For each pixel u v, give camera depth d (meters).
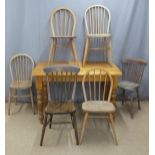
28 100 3.66
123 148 2.46
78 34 3.46
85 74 2.74
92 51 3.54
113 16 3.43
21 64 3.51
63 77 2.75
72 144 2.54
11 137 2.66
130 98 3.69
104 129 2.87
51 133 2.76
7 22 3.38
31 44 3.48
